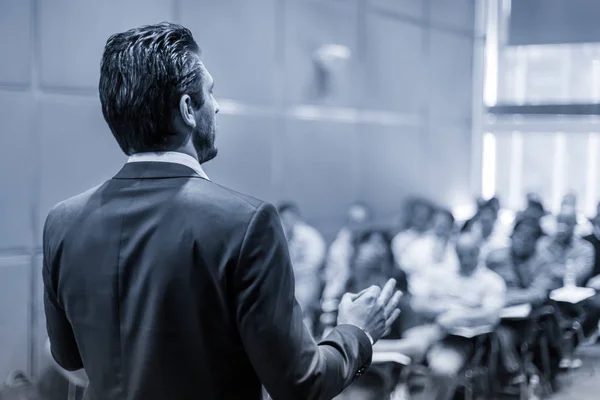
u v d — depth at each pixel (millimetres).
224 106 5883
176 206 1036
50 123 4473
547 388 4902
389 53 8039
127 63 1062
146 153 1104
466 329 4332
